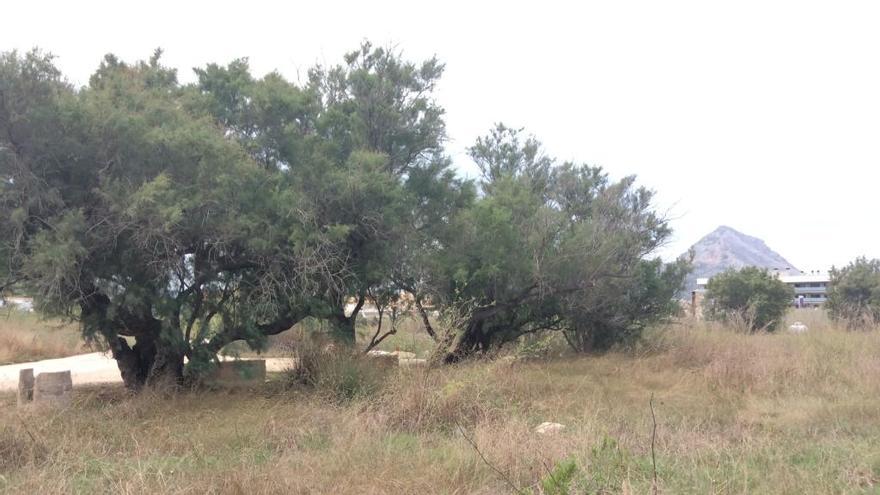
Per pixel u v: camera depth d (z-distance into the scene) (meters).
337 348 12.03
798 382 11.85
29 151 10.16
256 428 8.58
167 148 10.79
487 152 20.19
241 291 12.26
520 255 15.33
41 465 6.92
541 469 6.25
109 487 6.25
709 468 6.67
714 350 15.69
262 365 13.24
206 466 7.00
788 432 8.89
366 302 15.95
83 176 10.70
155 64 14.27
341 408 9.49
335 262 12.28
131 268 11.03
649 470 6.52
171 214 9.90
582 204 19.39
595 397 11.09
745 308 23.91
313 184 12.37
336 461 6.81
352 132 14.34
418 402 9.12
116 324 11.62
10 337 21.53
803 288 80.81
